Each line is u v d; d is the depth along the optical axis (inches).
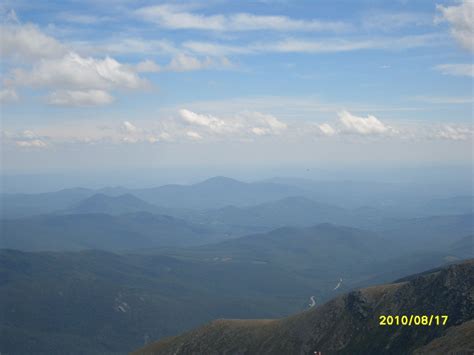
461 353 4820.4
